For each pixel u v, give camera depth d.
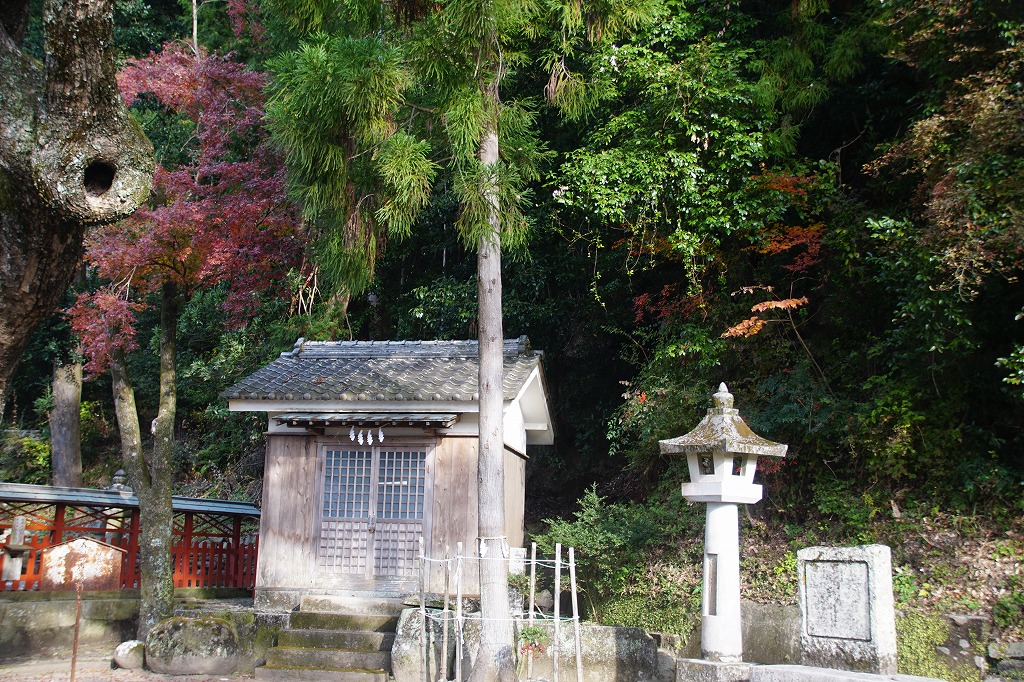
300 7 8.30
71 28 3.12
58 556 10.00
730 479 6.14
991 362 8.41
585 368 14.21
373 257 8.32
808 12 10.83
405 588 9.57
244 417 16.59
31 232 3.40
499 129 8.27
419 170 7.34
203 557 12.12
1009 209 7.08
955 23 8.31
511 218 7.77
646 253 11.85
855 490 9.09
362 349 11.69
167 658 8.63
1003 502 7.94
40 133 3.22
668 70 10.39
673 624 8.64
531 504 14.87
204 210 11.55
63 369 18.02
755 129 10.70
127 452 10.16
